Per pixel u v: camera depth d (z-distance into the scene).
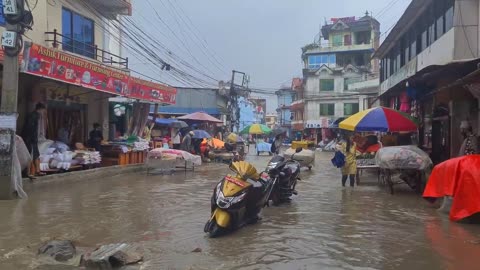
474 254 6.27
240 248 6.59
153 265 5.75
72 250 6.16
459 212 8.47
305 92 59.41
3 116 10.90
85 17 20.55
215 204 7.39
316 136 58.41
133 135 21.59
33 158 13.13
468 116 14.20
